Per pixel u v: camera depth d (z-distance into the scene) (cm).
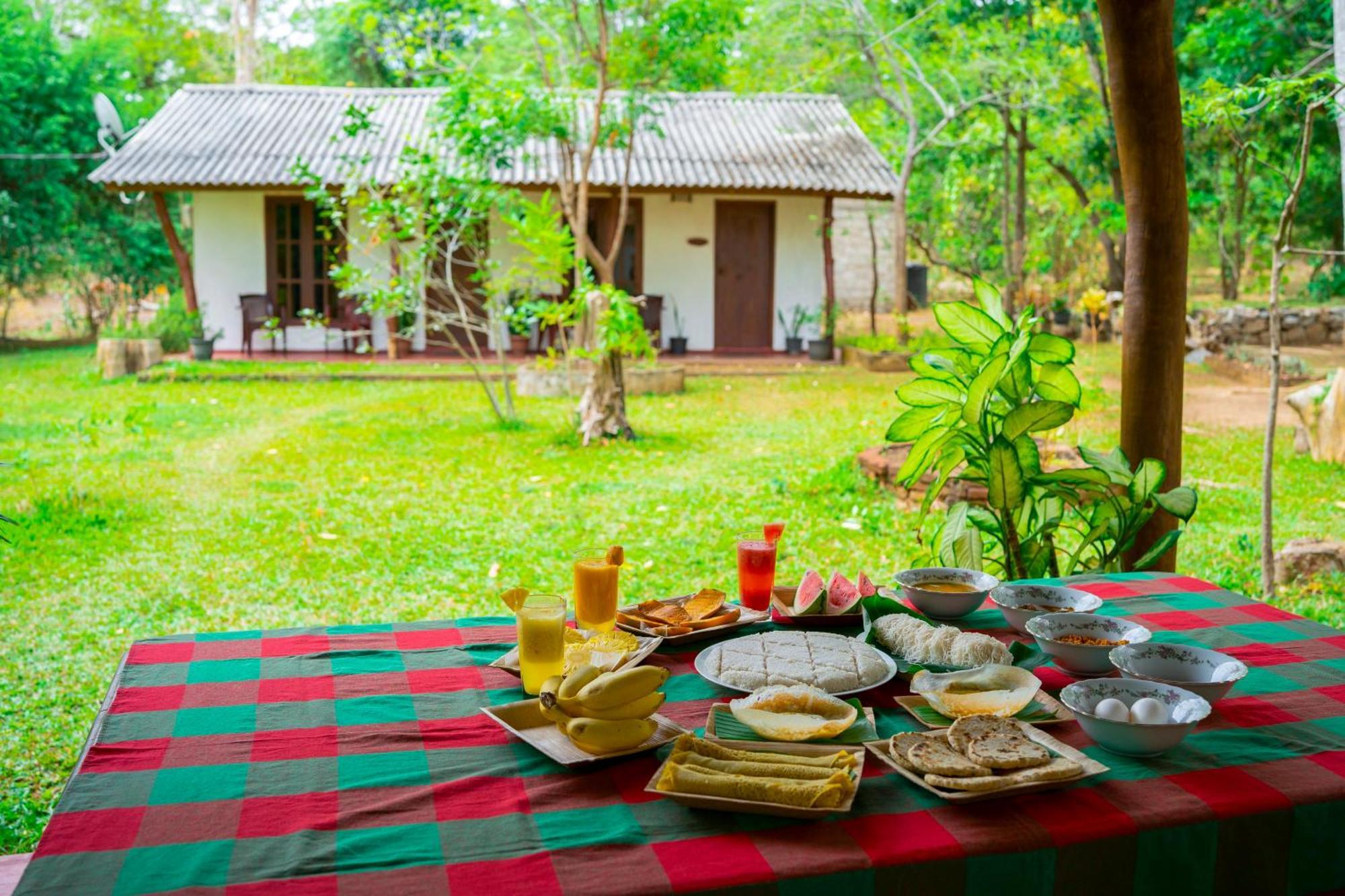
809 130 1838
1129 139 402
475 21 1519
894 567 575
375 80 2952
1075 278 2183
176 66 3041
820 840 157
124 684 217
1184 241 408
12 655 440
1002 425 343
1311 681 224
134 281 2166
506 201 1110
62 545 612
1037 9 1734
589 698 183
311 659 233
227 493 761
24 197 1925
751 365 1636
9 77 1866
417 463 880
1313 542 561
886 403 1252
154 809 166
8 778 335
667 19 1361
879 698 212
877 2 1742
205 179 1548
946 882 154
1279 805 169
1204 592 294
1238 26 1091
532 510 716
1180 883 164
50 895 143
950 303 351
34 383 1406
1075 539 620
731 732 189
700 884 146
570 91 1474
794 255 1784
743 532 651
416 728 197
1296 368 1387
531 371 1321
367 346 1569
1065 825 161
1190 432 1032
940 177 2114
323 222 1688
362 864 151
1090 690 200
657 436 1007
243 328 1630
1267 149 1508
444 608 508
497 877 147
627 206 1549
